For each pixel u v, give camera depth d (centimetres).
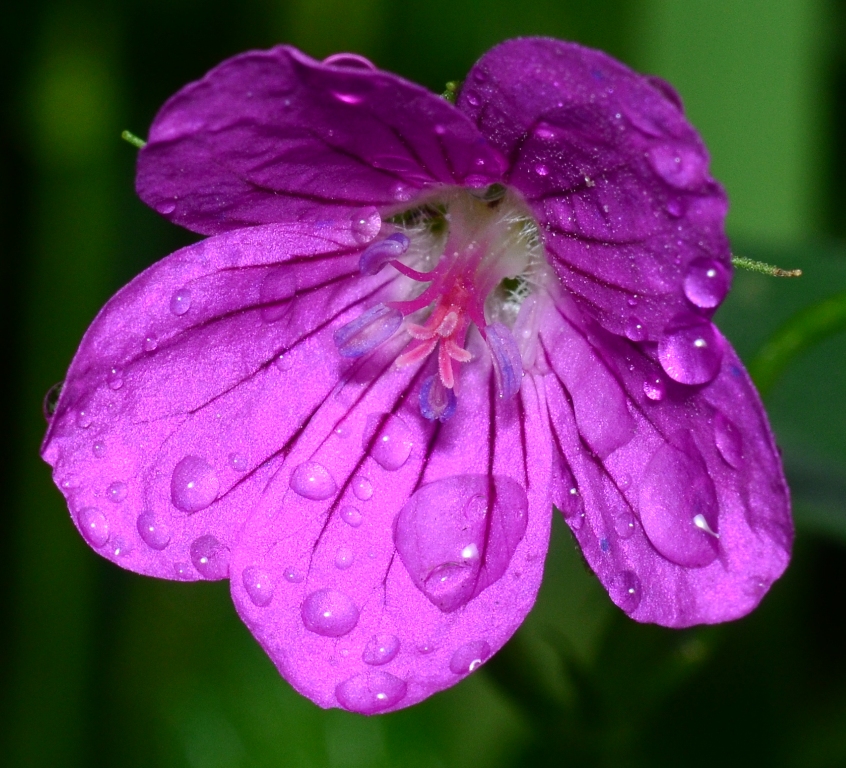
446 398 12
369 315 12
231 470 12
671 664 13
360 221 12
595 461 12
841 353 14
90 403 11
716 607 11
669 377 11
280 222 12
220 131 11
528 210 12
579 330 12
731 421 11
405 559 12
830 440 14
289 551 12
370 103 11
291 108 11
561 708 13
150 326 12
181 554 12
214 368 12
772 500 11
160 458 12
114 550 11
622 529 12
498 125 11
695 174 11
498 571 12
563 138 11
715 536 11
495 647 12
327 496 12
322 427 12
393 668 12
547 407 12
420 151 12
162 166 11
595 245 11
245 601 12
